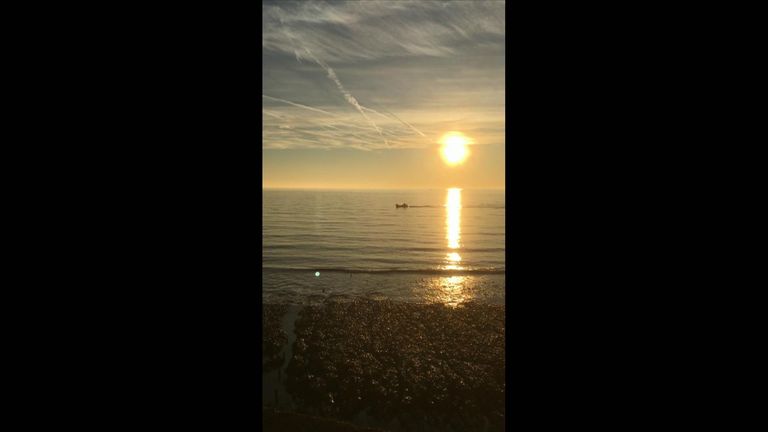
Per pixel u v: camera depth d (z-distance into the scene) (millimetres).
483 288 14539
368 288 14531
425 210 59781
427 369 5941
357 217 48688
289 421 3703
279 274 17859
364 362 6246
